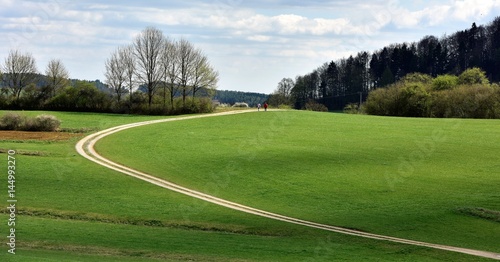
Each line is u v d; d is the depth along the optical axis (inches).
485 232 1952.5
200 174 2896.2
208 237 1769.2
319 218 2149.4
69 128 4360.2
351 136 3924.7
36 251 1464.1
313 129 4284.0
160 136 4010.8
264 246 1658.5
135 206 2220.7
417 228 2000.5
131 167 3038.9
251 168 2992.1
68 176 2714.1
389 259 1573.6
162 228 1919.3
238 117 5142.7
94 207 2172.7
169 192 2516.0
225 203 2362.2
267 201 2413.9
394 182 2682.1
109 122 4832.7
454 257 1628.9
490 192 2491.4
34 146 3513.8
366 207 2301.9
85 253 1478.8
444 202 2349.9
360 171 2906.0
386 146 3538.4
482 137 3772.1
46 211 2063.2
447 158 3171.8
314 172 2891.2
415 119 4943.4
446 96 5684.1
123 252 1512.1
